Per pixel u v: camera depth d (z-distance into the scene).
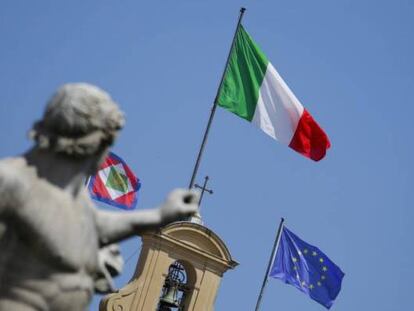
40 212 9.78
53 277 9.81
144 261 50.94
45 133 9.94
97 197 49.97
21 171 9.83
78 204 10.04
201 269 51.47
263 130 49.41
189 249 51.22
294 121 49.25
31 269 9.77
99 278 10.45
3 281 9.74
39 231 9.77
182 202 10.38
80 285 9.91
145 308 50.53
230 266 51.72
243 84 49.25
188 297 51.28
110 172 49.97
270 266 54.25
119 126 10.07
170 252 51.09
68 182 9.98
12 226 9.76
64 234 9.84
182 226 51.00
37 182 9.86
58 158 9.95
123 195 50.03
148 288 50.69
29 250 9.77
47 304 9.78
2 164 9.80
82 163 10.02
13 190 9.74
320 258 54.72
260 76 49.25
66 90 9.97
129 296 50.53
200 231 51.25
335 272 54.75
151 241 50.94
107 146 10.09
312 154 49.47
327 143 49.41
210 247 51.56
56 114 9.91
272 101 49.31
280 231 54.38
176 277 51.41
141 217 10.32
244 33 49.22
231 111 49.06
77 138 9.94
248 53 49.25
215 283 51.62
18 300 9.73
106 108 10.01
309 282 54.84
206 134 47.09
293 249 54.75
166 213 10.36
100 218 10.24
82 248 9.96
